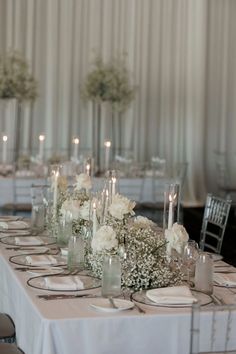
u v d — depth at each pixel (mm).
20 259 3633
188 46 9930
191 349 2258
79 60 9469
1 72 7977
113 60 9547
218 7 10102
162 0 9773
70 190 5000
